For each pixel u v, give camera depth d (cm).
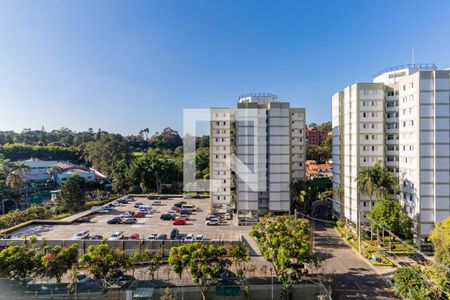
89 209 7519
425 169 4822
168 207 7656
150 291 3438
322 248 5019
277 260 3403
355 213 5809
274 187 6444
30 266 3181
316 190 6788
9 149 13900
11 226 5912
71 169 12338
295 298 3494
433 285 3103
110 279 3578
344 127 6384
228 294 3484
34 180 12400
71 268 3312
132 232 5469
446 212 4734
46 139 19400
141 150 16038
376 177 5112
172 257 3306
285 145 6444
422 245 4788
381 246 4912
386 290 3559
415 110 4966
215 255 3319
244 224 6009
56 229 5628
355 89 5828
